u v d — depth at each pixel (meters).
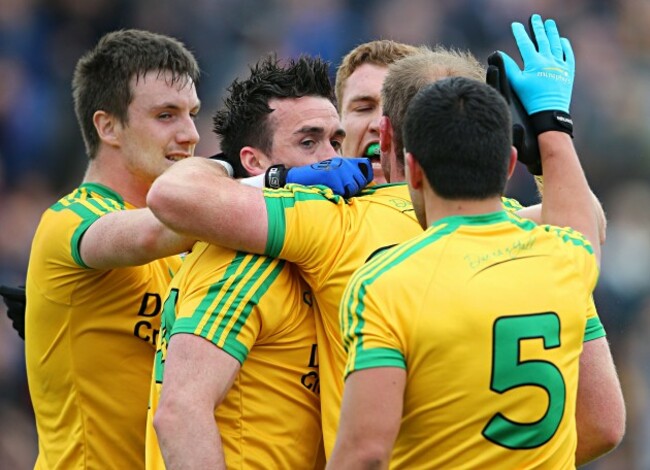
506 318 11.01
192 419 11.79
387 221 12.66
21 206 39.97
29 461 34.56
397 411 10.81
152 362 15.17
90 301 14.95
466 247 11.23
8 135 41.38
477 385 10.95
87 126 16.47
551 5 47.56
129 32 16.47
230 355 12.11
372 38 45.06
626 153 44.91
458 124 11.34
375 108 16.30
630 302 40.84
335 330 12.49
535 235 11.55
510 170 11.95
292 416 12.76
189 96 16.39
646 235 42.56
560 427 11.31
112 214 14.23
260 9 45.44
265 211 12.20
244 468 12.48
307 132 13.75
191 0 45.38
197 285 12.40
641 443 37.66
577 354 11.49
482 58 45.47
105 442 15.15
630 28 48.44
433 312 10.93
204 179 12.36
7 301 17.03
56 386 15.38
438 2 45.81
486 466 11.06
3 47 42.84
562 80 12.87
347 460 10.80
